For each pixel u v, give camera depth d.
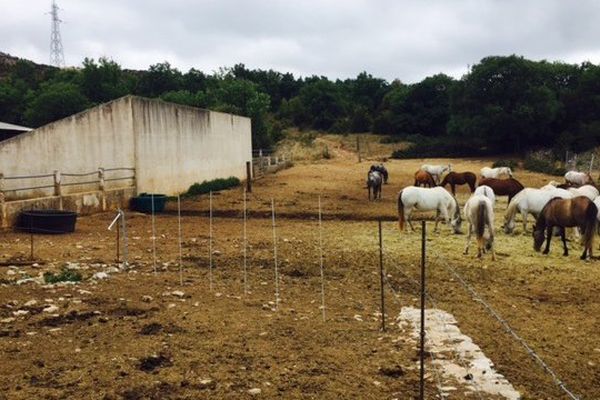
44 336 6.59
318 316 7.76
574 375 5.90
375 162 53.66
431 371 5.84
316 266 11.24
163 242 13.66
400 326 7.37
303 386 5.39
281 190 28.23
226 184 29.95
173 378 5.46
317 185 30.84
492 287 9.79
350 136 78.25
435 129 75.94
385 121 78.75
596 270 11.24
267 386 5.36
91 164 20.91
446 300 8.86
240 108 51.38
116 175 21.28
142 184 22.08
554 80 63.09
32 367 5.68
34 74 92.12
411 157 60.88
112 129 21.17
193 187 26.78
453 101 62.56
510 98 56.38
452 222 15.35
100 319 7.25
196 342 6.51
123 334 6.71
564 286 9.93
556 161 48.34
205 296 8.62
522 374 5.90
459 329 7.36
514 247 13.62
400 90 88.94
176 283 9.41
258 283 9.70
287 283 9.82
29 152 19.36
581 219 12.20
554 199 12.69
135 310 7.71
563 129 57.12
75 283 9.11
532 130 55.62
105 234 14.87
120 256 11.74
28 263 10.67
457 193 26.97
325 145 66.12
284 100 96.19
